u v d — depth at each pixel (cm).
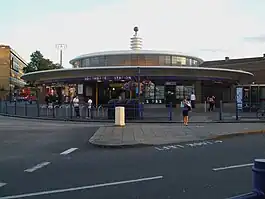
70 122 2536
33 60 9656
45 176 802
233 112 3338
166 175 805
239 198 284
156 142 1344
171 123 2384
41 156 1079
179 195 639
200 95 4344
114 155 1095
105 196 636
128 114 2570
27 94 7919
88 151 1183
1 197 633
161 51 4622
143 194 648
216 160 995
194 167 895
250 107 2831
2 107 3656
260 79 6469
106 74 4166
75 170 866
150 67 3988
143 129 1769
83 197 630
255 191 298
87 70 4184
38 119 2827
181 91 4250
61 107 2877
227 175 803
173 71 4069
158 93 4181
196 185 712
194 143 1370
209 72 4188
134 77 4094
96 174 820
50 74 4597
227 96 4741
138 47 4894
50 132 1772
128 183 732
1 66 10850
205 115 2981
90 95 4531
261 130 1777
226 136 1566
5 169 880
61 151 1182
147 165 925
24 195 646
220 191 666
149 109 3369
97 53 4719
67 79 4447
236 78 4534
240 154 1100
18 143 1380
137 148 1253
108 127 1883
